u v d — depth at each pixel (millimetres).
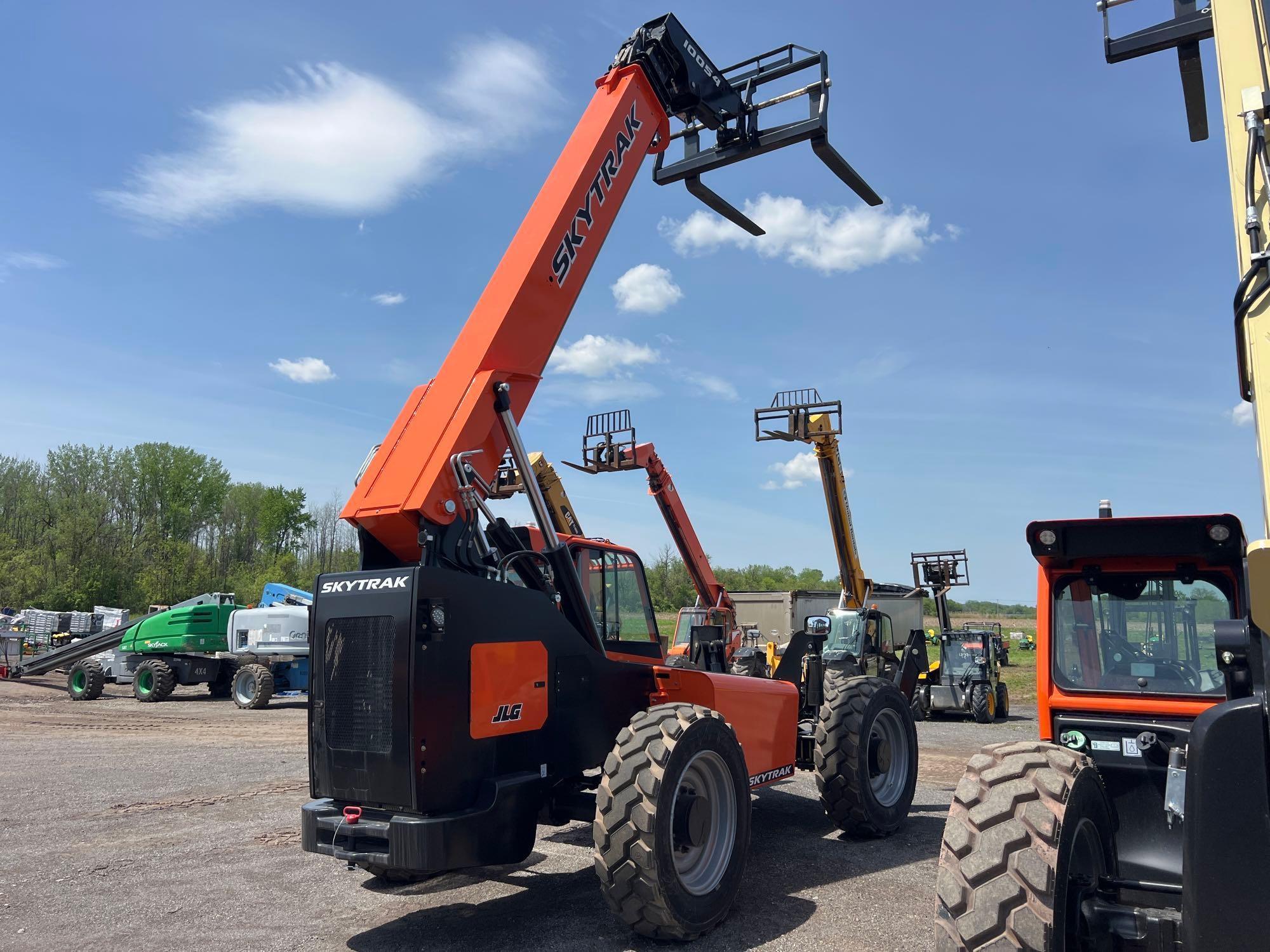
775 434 17344
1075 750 3729
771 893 5191
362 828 4117
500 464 5004
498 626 4504
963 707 15273
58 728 13805
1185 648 3818
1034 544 3977
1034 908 2713
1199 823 2076
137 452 66875
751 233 7125
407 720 4051
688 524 17031
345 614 4348
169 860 6043
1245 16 2488
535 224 5434
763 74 6516
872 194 6605
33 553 54125
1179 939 2766
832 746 6293
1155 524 3754
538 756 4688
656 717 4652
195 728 13859
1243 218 2354
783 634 20734
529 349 5121
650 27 6227
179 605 19438
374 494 4613
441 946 4395
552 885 5430
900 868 5703
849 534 17906
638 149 6051
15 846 6434
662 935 4312
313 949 4367
